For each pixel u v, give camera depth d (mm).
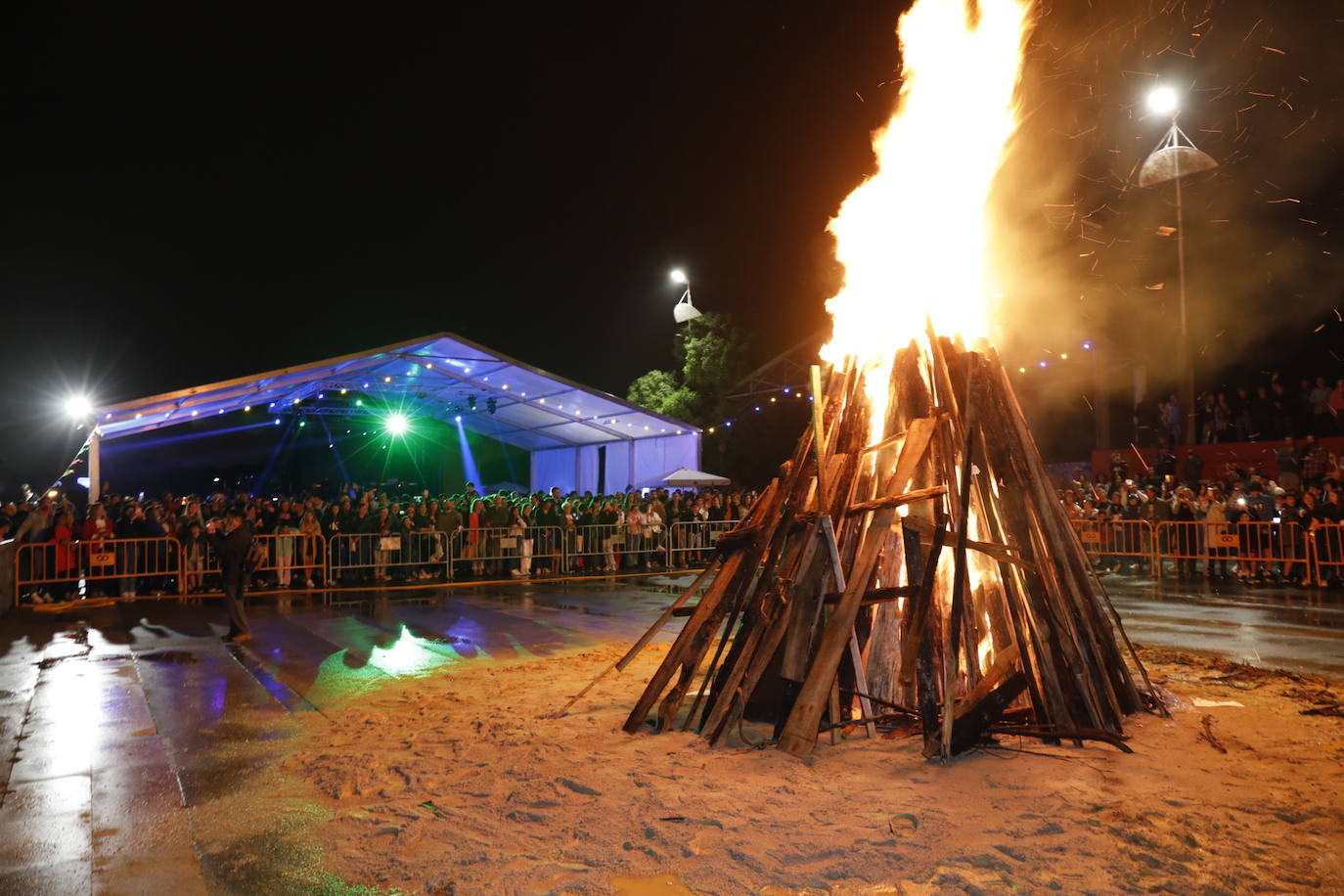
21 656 9852
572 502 20844
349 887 3777
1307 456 18797
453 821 4500
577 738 5992
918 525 6074
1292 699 7133
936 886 3615
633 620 12742
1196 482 20141
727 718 5879
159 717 6984
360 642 10828
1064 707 5668
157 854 4195
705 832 4215
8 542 13719
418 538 18766
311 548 17594
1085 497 20766
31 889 3830
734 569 6699
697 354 32781
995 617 6387
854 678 6008
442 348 21156
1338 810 4438
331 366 19906
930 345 7066
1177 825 4219
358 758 5617
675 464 25500
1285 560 16703
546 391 24078
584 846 4094
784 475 7059
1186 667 8594
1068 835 4102
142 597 15727
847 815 4402
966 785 4828
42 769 5590
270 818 4660
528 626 12156
